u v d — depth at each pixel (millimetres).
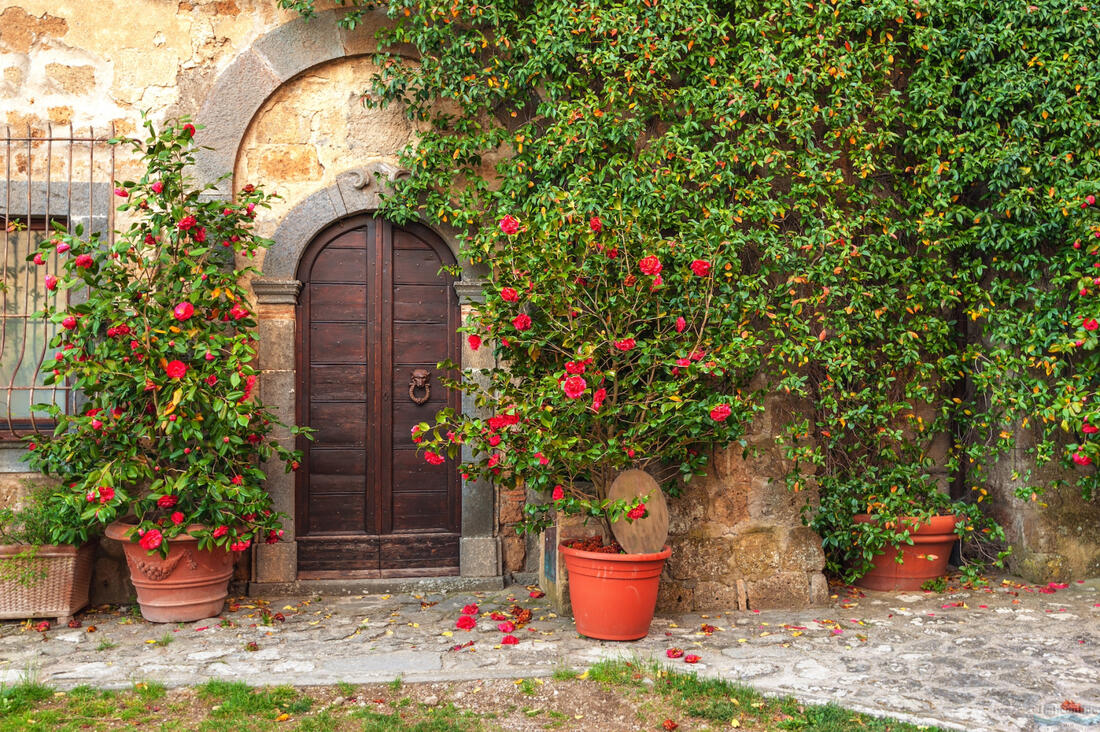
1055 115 5289
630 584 4109
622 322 4391
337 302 5348
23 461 4766
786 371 4918
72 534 4398
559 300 4227
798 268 4980
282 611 4777
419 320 5414
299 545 5258
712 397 4414
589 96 4914
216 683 3477
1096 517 5586
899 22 5191
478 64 5121
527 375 4566
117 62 5109
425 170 5125
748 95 4914
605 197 4840
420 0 4996
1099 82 5258
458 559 5379
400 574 5301
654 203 4801
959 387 5844
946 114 5531
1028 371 5410
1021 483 5512
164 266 4703
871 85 5160
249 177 5246
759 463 4992
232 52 5195
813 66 5059
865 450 5523
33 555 4434
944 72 5320
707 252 4633
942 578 5363
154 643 4133
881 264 5199
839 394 5367
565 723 3201
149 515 4688
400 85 5117
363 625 4469
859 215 5141
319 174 5293
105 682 3551
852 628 4430
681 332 4348
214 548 4535
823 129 5273
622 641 4164
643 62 4906
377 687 3525
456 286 5301
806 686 3525
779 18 5105
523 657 3904
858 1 5215
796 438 4984
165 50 5148
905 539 5113
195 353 4453
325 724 3127
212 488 4270
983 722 3160
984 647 4062
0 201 4988
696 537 4895
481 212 5164
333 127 5312
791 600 4918
